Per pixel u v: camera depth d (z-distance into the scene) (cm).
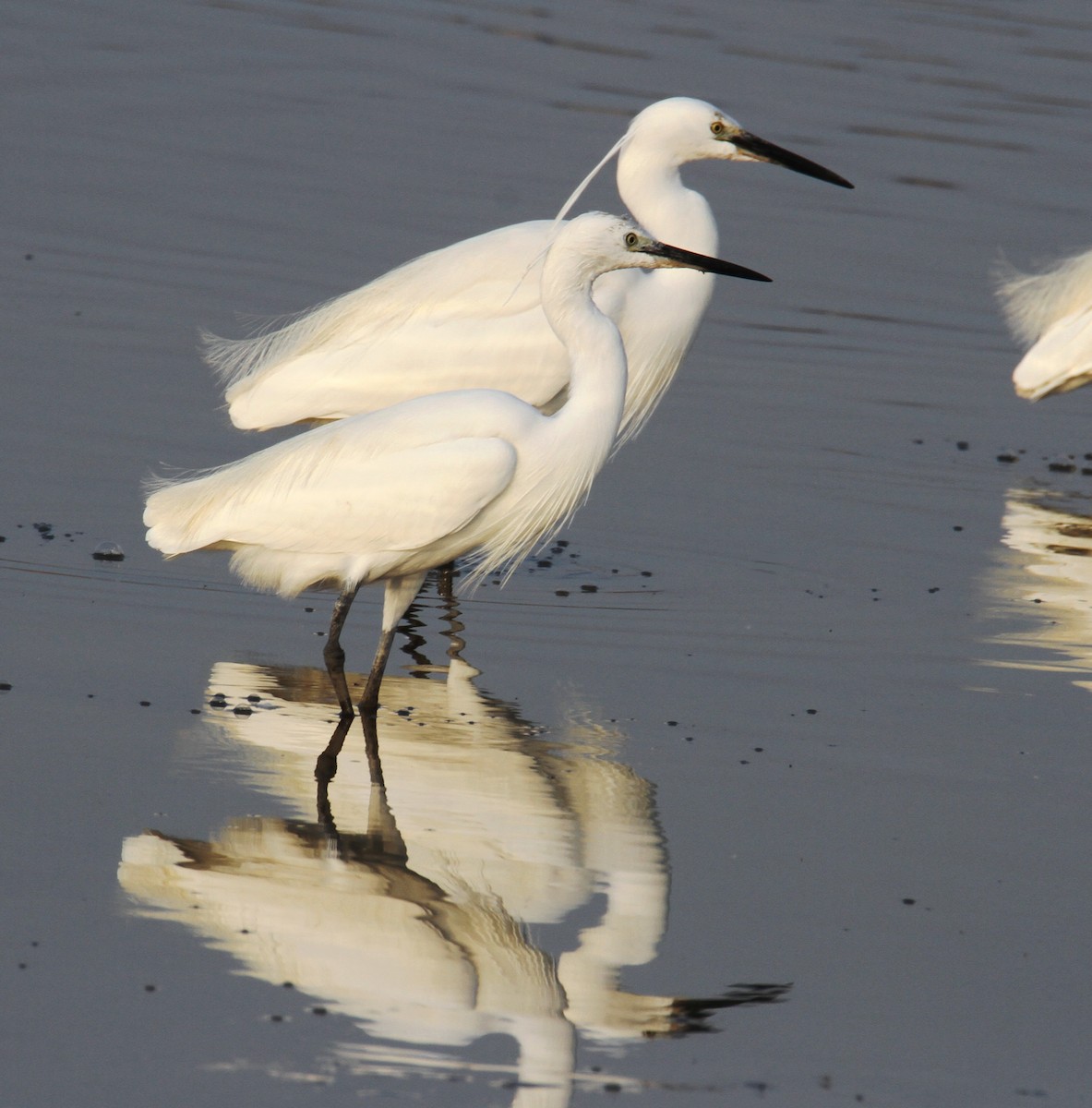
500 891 872
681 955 821
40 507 1379
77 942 796
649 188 1412
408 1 3048
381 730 1067
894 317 2002
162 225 2048
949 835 954
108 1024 736
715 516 1495
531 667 1182
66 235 2002
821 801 989
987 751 1066
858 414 1769
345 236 2039
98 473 1453
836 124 2505
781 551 1427
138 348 1728
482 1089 712
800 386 1819
